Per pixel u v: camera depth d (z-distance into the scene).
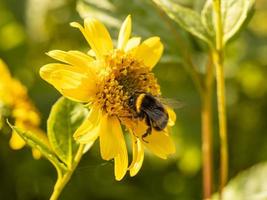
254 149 0.53
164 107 0.32
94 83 0.32
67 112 0.33
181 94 0.52
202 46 0.39
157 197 0.50
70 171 0.32
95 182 0.48
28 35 0.53
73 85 0.31
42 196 0.48
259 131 0.54
